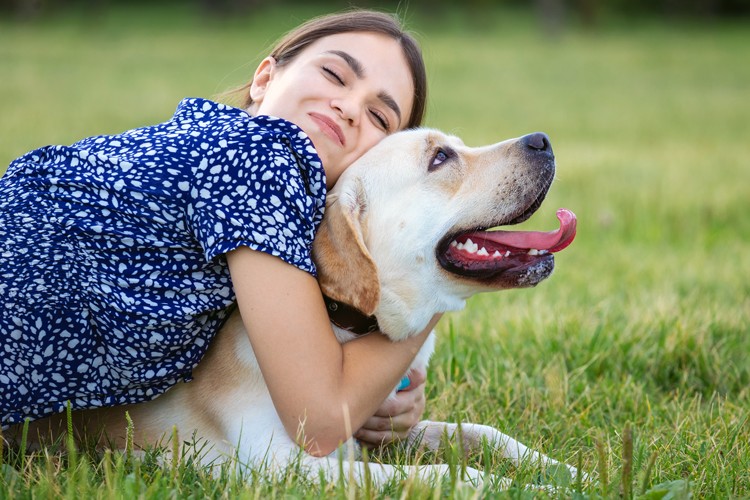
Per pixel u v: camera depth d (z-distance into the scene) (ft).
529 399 11.85
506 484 8.45
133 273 8.77
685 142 43.24
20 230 8.97
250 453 8.92
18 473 8.02
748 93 69.97
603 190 29.01
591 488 8.44
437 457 9.97
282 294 8.37
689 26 145.18
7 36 94.12
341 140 10.10
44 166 9.45
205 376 9.44
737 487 8.69
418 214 9.66
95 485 7.91
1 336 8.75
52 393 8.93
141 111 43.65
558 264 20.22
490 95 63.82
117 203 8.88
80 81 58.39
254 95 11.03
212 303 8.89
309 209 8.79
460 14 147.02
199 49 89.30
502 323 14.55
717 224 25.43
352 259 8.84
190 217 8.74
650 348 13.50
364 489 7.57
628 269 19.75
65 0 128.26
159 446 9.08
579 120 51.42
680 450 9.63
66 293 8.81
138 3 142.92
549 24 123.54
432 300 9.72
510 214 10.02
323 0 146.51
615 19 152.05
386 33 10.76
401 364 9.13
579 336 13.87
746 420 10.66
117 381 8.98
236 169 8.66
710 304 15.57
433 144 10.05
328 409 8.32
